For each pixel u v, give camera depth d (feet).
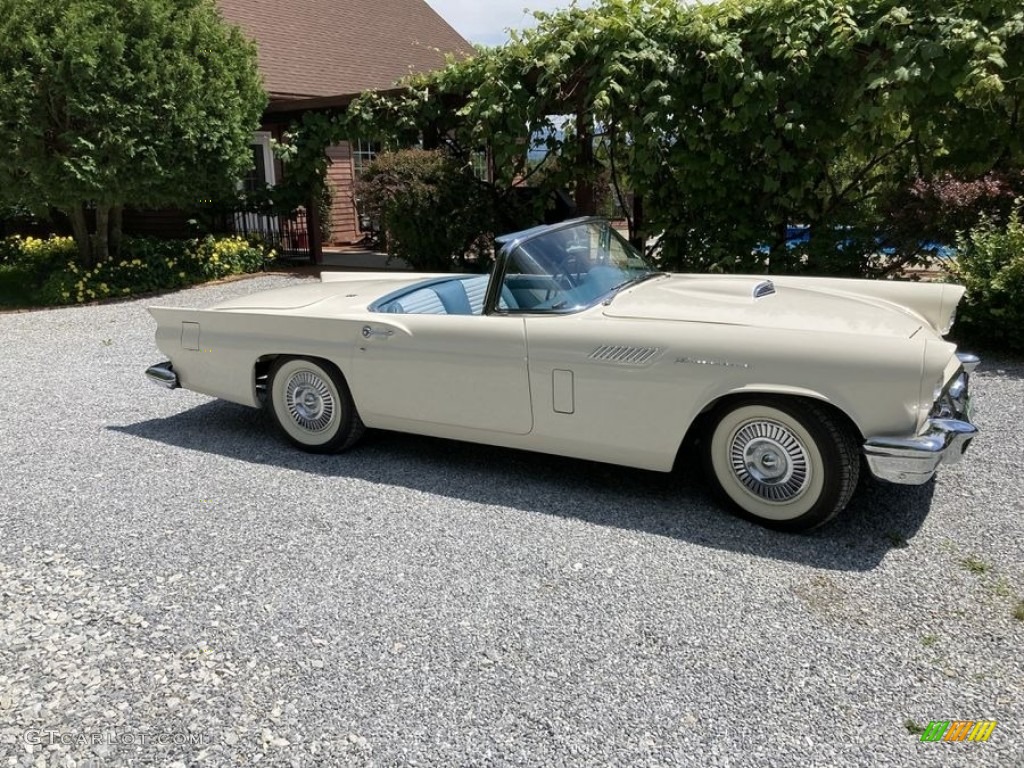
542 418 11.55
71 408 17.20
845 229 22.91
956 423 9.55
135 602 9.11
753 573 9.37
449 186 30.96
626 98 23.24
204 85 30.83
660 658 7.83
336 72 50.21
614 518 10.98
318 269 38.88
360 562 9.93
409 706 7.25
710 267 24.04
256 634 8.43
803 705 7.10
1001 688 7.23
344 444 13.78
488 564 9.79
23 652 8.18
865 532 10.30
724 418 10.48
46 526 11.18
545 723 6.97
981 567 9.29
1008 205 21.59
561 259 12.21
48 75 27.17
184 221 40.65
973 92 19.34
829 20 20.72
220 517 11.37
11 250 42.01
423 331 12.32
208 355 14.57
